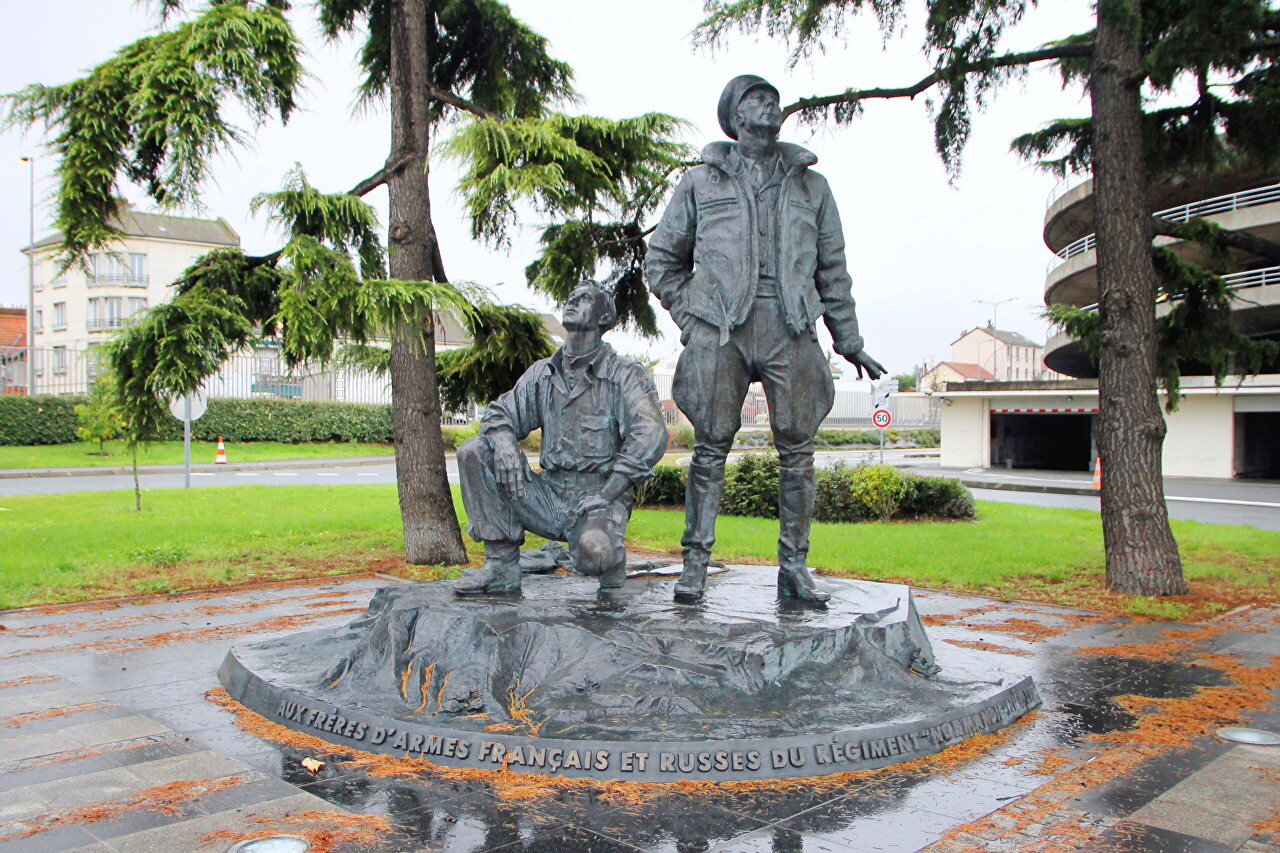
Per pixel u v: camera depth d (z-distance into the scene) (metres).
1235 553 11.13
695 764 3.71
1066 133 10.16
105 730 4.41
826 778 3.76
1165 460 28.72
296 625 6.99
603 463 5.49
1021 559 10.23
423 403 10.08
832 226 5.44
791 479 5.46
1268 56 8.65
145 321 9.29
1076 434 39.31
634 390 5.43
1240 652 6.18
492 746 3.85
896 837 3.23
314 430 35.09
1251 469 29.06
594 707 4.10
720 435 5.34
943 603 8.00
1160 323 10.49
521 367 12.25
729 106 5.28
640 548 11.41
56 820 3.37
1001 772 3.88
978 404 34.28
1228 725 4.57
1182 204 25.88
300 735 4.29
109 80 8.92
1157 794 3.66
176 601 8.00
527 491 5.36
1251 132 9.23
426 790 3.62
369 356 11.07
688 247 5.46
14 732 4.39
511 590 5.43
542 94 12.20
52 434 29.58
